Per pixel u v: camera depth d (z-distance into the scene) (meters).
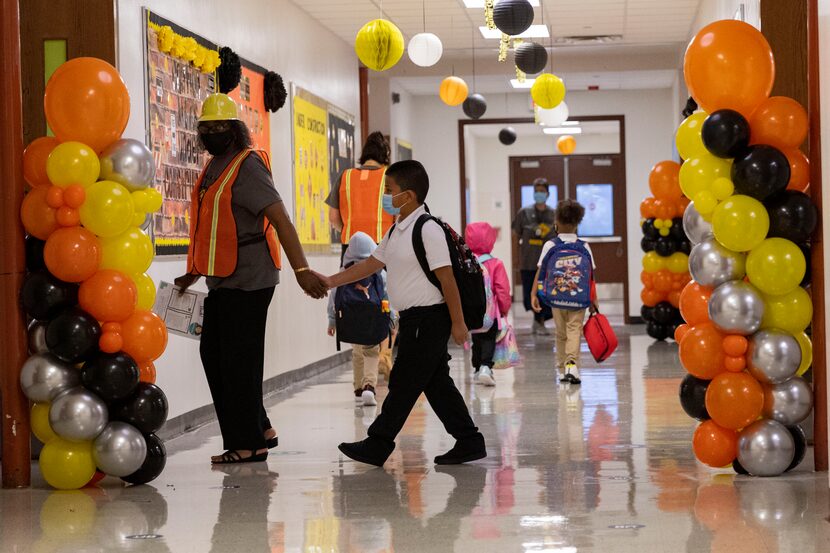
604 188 26.44
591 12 13.35
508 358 10.08
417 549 4.21
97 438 5.52
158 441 5.72
